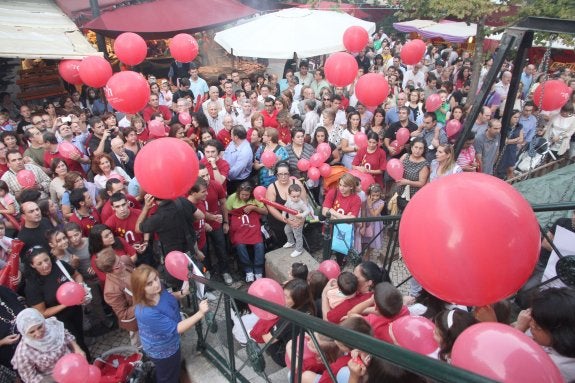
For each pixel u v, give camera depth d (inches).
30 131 242.1
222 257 210.2
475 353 55.8
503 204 55.7
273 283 110.8
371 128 298.4
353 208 193.6
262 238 214.1
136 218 178.9
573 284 109.4
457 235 55.1
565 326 76.7
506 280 55.9
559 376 52.9
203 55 577.9
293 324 77.0
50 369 123.9
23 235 169.0
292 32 333.1
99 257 143.1
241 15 449.4
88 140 251.8
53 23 363.3
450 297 60.6
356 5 680.4
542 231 118.0
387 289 112.5
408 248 62.2
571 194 192.9
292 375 82.0
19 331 121.2
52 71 435.2
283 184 205.5
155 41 539.2
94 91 369.1
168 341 122.6
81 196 181.9
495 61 151.1
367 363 85.0
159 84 404.2
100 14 386.6
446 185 60.8
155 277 118.3
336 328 63.1
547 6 263.9
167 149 127.5
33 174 203.5
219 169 222.2
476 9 295.1
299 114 335.9
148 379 135.3
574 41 236.7
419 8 331.0
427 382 76.8
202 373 134.2
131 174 230.7
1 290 136.7
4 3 396.8
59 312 146.6
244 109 305.1
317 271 150.7
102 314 179.0
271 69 641.6
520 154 300.4
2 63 451.8
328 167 221.1
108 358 141.8
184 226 165.8
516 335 56.8
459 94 337.4
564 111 289.6
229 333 115.7
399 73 418.9
